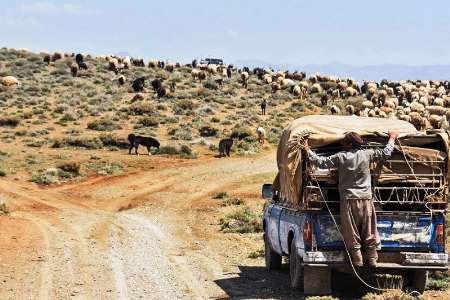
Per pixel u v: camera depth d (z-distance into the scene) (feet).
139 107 258.16
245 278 51.70
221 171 160.66
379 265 41.96
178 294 45.03
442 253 42.39
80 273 52.39
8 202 111.34
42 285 47.50
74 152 188.03
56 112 257.34
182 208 114.42
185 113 259.80
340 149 44.65
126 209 116.98
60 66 393.29
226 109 278.87
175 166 169.37
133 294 44.88
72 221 92.22
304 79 428.15
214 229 88.02
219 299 43.62
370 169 42.83
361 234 41.93
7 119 228.84
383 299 41.06
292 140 44.14
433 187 43.19
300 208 43.91
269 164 173.78
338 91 344.49
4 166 160.76
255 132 229.25
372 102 323.98
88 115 251.60
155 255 63.31
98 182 148.77
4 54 428.56
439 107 274.77
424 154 43.14
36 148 193.57
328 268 43.75
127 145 202.69
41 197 124.16
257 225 86.38
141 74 374.22
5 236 71.31
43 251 63.10
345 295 44.32
